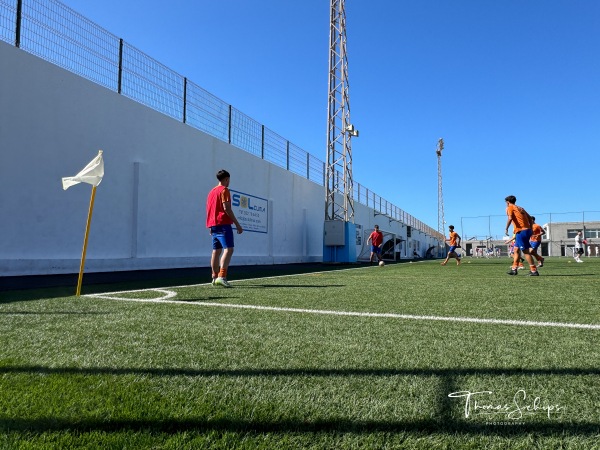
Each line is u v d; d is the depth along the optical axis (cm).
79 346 214
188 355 197
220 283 556
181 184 1170
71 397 145
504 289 519
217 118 1370
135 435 119
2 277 702
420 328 261
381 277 782
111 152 947
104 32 951
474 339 229
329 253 1797
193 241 1210
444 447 112
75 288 539
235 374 169
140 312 324
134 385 156
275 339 231
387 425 124
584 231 5450
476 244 6219
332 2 1939
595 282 631
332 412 133
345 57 1997
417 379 162
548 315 311
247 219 1514
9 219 731
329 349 208
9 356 195
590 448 111
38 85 788
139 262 998
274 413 132
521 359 188
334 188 1936
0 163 719
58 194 818
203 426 124
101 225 913
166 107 1139
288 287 549
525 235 811
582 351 202
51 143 809
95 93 910
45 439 116
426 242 5297
